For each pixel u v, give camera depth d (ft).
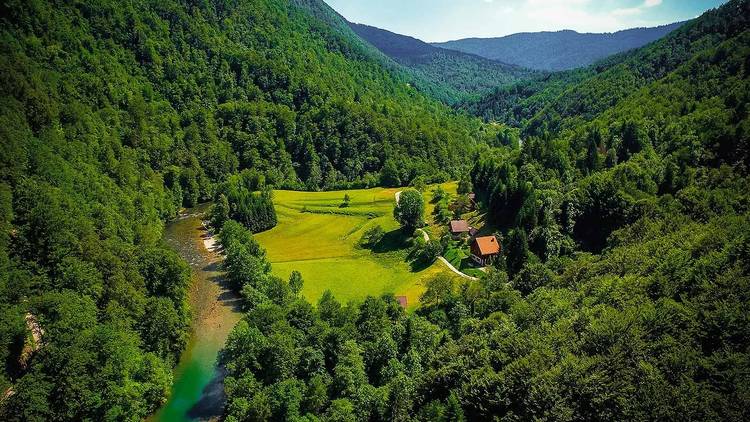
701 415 157.69
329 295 339.16
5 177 315.99
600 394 174.81
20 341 240.53
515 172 536.83
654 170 431.84
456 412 193.88
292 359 265.75
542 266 349.41
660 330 197.26
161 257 338.13
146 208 503.61
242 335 271.69
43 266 284.20
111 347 250.57
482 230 479.00
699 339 189.88
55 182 356.38
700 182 375.45
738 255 220.02
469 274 412.98
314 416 235.81
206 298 386.32
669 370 177.27
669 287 223.92
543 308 264.31
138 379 263.08
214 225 577.43
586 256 352.28
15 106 398.83
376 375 268.62
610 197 402.72
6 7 563.07
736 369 167.43
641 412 164.25
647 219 336.90
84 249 304.30
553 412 175.83
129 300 295.89
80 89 579.89
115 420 239.30
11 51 478.18
